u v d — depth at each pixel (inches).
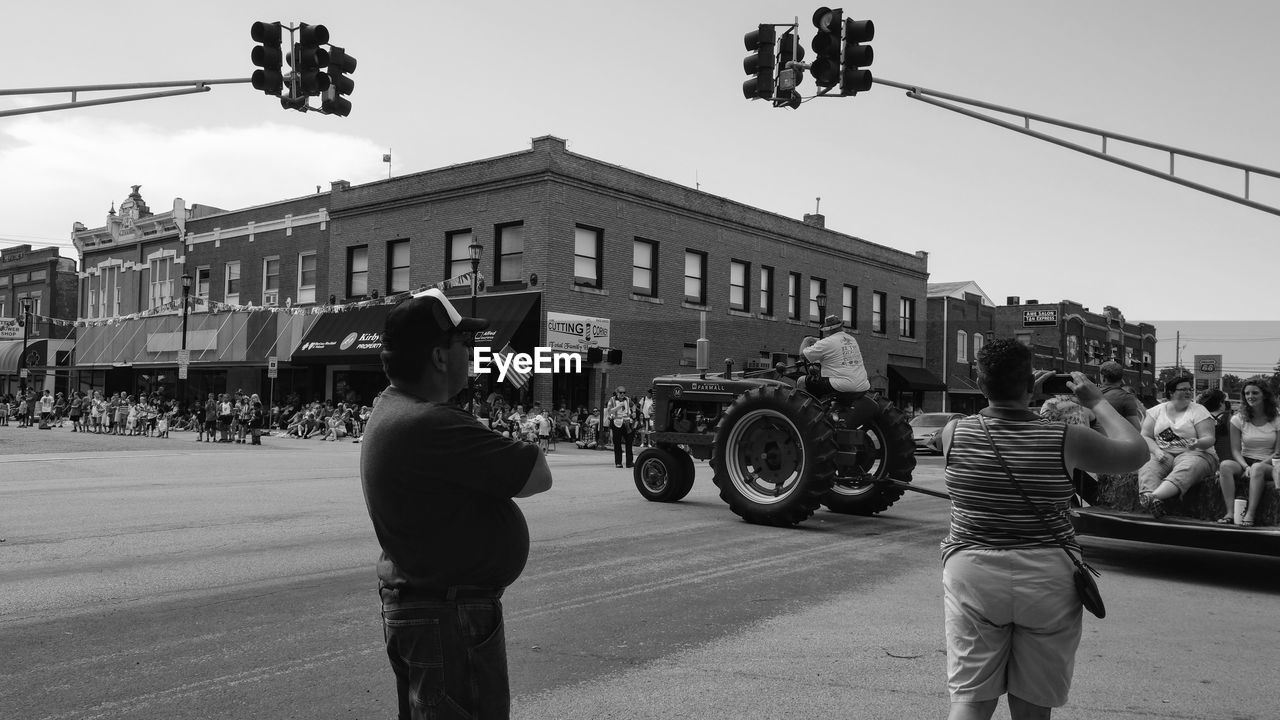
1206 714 176.1
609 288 1109.1
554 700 177.5
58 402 1539.1
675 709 173.3
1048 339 2027.6
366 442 98.4
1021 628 126.8
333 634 216.5
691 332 1219.9
